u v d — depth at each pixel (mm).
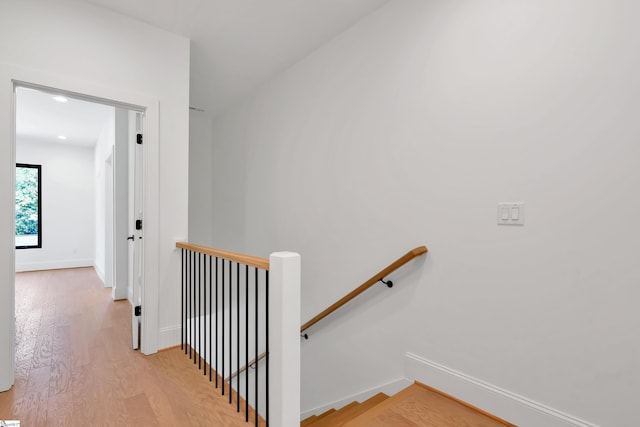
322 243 2688
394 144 2100
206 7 2191
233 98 3887
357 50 2375
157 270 2355
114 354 2295
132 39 2275
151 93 2355
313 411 2680
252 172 3691
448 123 1803
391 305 2098
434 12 1874
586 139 1334
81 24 2064
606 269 1289
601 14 1293
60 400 1707
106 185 4336
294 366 1337
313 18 2328
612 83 1270
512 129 1546
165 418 1577
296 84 2996
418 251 1852
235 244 4012
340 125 2521
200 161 4508
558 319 1409
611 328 1278
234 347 3701
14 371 1937
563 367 1396
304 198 2896
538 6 1463
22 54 1859
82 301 3658
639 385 1216
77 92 2037
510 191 1554
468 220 1713
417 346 1943
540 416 1442
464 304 1726
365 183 2303
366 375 2256
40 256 5531
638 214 1219
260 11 2242
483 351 1646
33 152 5469
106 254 4328
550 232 1431
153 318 2330
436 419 1575
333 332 2529
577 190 1357
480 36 1664
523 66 1508
